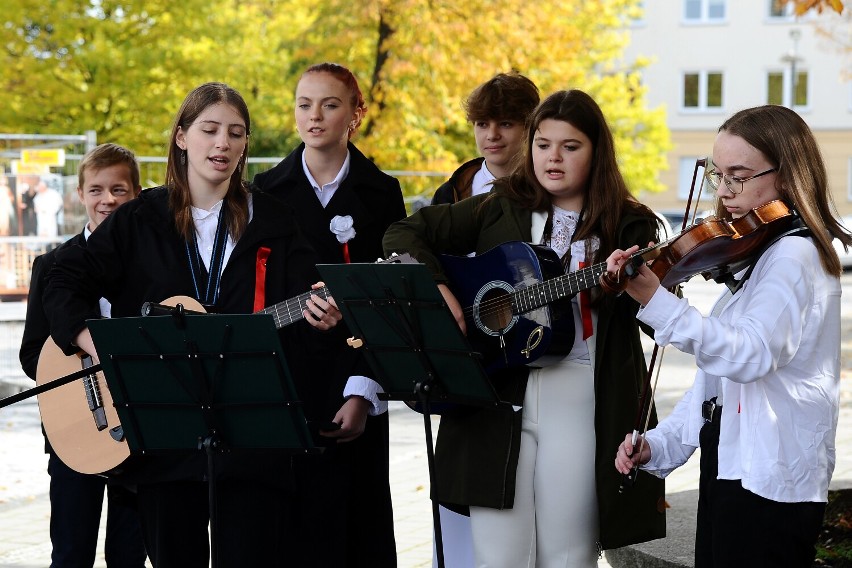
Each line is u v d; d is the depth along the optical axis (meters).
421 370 5.05
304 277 5.72
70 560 6.57
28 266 17.25
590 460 5.36
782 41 54.22
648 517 5.36
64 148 18.36
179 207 5.63
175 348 4.86
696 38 55.09
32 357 6.61
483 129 6.69
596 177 5.48
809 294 4.31
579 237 5.49
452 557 6.29
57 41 26.80
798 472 4.30
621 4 38.28
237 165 5.71
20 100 26.47
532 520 5.40
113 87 26.58
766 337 4.24
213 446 4.95
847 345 21.44
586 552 5.41
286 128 30.28
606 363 5.38
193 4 27.12
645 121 40.81
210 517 4.99
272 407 4.88
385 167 26.58
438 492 5.39
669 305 4.38
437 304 4.82
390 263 4.85
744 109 4.55
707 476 4.54
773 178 4.41
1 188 17.20
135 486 5.60
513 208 5.63
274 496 5.36
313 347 6.20
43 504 9.91
